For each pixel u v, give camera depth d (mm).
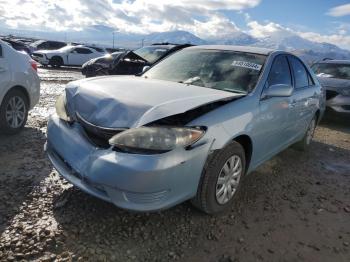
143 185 2746
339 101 8789
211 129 3070
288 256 3006
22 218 3141
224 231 3268
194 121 3014
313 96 5496
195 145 2941
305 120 5438
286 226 3482
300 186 4535
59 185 3812
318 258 3021
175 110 2932
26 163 4363
